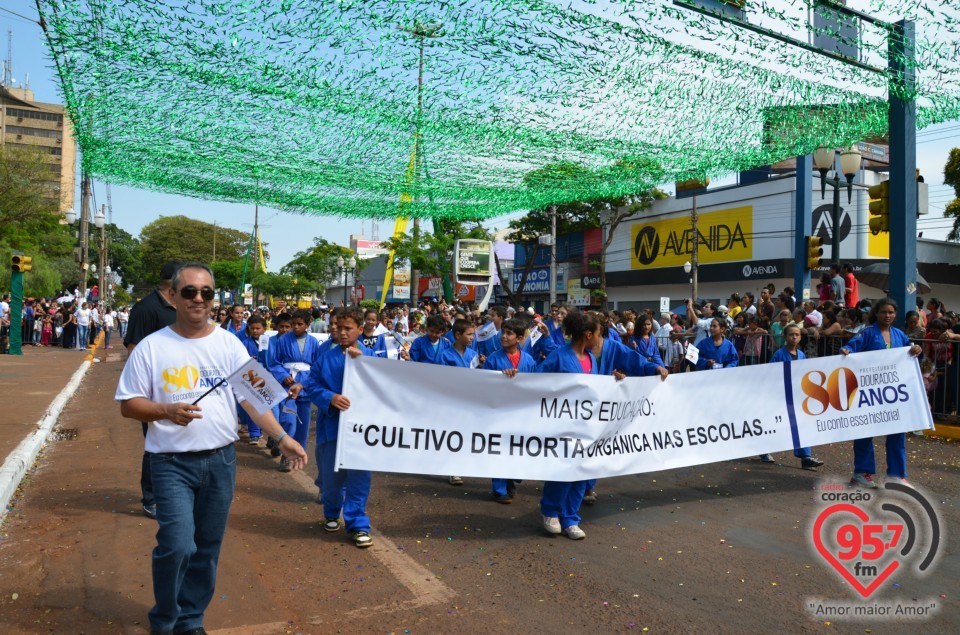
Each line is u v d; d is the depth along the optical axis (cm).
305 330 791
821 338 1098
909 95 747
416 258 2209
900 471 695
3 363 1859
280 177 800
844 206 2938
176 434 333
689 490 686
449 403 541
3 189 2816
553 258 3262
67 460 791
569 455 556
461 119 610
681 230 3488
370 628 385
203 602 356
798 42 584
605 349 625
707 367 905
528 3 438
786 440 656
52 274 3878
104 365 1972
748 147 789
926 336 1005
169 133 618
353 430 519
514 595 432
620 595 432
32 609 399
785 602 424
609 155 775
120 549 495
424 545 523
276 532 547
